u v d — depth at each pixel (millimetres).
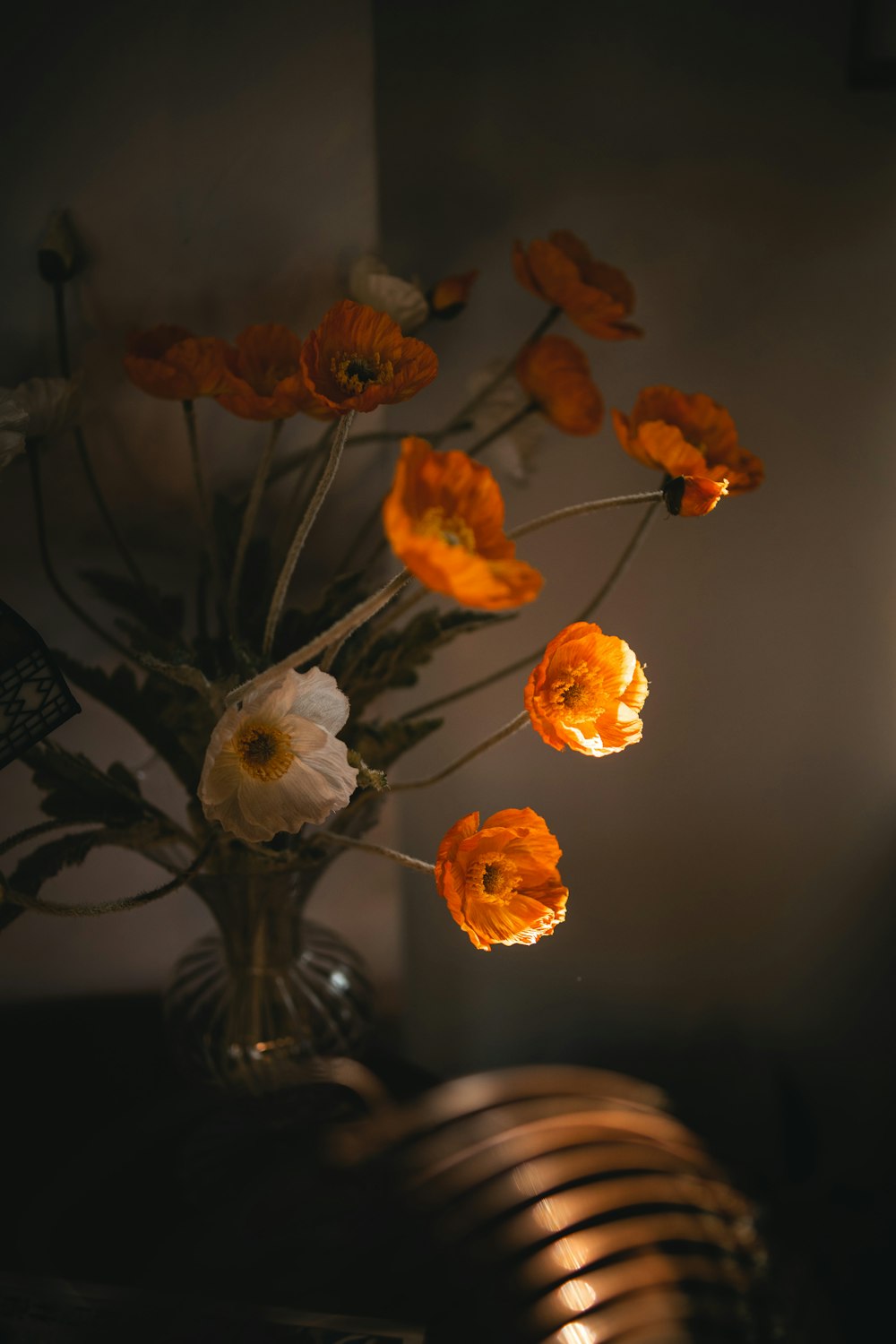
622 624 1193
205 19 959
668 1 1047
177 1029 975
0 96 949
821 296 1108
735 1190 1051
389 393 716
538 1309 978
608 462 1155
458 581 604
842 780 1237
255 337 850
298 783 728
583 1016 1312
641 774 1234
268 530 1088
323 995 974
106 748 1104
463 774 1225
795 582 1180
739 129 1072
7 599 1062
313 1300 925
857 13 1015
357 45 985
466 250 1103
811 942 1286
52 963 1155
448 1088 1080
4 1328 869
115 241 993
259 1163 1003
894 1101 1335
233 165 993
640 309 1120
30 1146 1071
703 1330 992
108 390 1025
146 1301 899
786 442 1146
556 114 1072
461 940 1268
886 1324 1295
